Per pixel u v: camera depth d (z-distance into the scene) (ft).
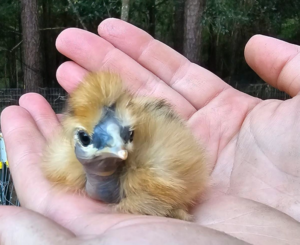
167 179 0.30
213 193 0.36
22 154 0.36
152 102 0.36
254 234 0.27
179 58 0.53
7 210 0.26
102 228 0.24
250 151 0.41
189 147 0.33
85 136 0.28
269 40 0.46
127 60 0.51
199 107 0.52
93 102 0.28
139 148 0.31
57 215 0.29
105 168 0.29
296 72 0.44
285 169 0.37
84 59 0.51
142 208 0.30
